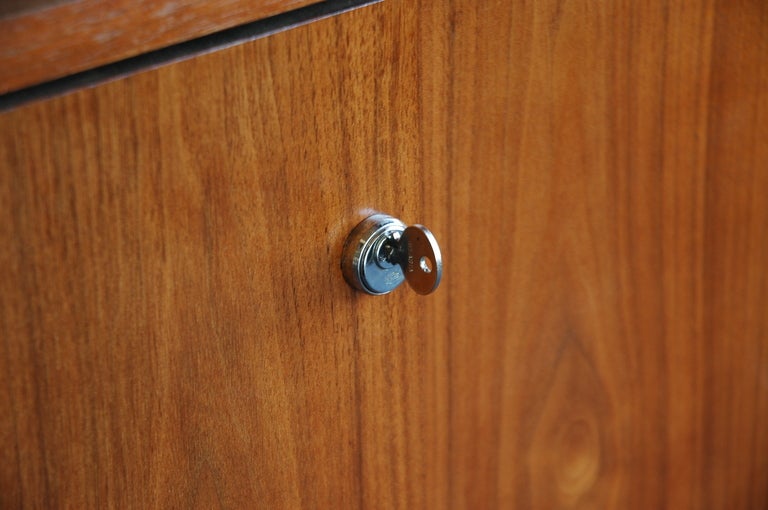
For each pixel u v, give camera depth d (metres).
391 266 0.52
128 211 0.46
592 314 0.60
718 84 0.60
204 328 0.49
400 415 0.56
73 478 0.48
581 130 0.57
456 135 0.53
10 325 0.45
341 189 0.51
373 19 0.50
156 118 0.46
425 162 0.53
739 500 0.70
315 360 0.52
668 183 0.60
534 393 0.60
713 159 0.61
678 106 0.59
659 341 0.63
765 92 0.62
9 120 0.44
